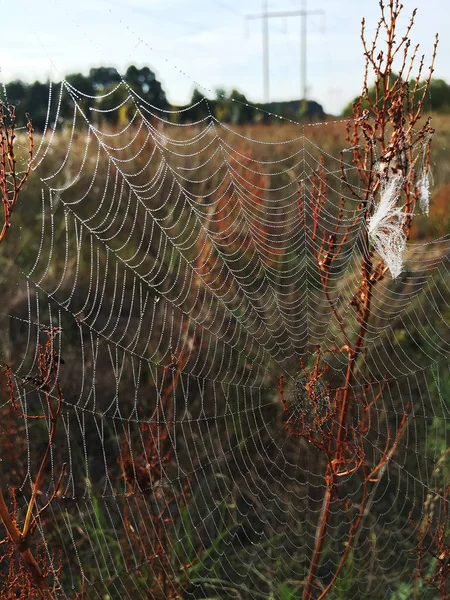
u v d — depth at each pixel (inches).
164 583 159.9
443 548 154.7
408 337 233.5
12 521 111.4
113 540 169.8
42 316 220.4
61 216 263.6
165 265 237.0
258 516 193.3
